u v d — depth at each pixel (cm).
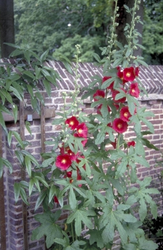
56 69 284
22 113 246
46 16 1043
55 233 210
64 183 184
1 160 184
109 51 204
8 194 269
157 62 995
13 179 256
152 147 215
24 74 240
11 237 273
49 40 992
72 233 213
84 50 909
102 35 1020
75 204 180
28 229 272
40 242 280
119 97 180
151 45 897
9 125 248
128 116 192
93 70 316
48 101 267
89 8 982
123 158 193
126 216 188
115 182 205
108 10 688
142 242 207
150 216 351
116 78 191
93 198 193
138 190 205
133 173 199
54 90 269
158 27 894
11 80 210
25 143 224
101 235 199
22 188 200
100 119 200
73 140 185
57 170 209
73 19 1041
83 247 224
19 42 1088
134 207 346
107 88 204
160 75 372
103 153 206
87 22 1037
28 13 1094
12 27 528
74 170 187
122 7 497
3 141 258
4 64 240
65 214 295
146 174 378
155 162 384
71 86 278
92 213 190
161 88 354
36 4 1016
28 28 1073
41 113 259
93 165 194
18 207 261
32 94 227
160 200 395
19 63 260
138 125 187
